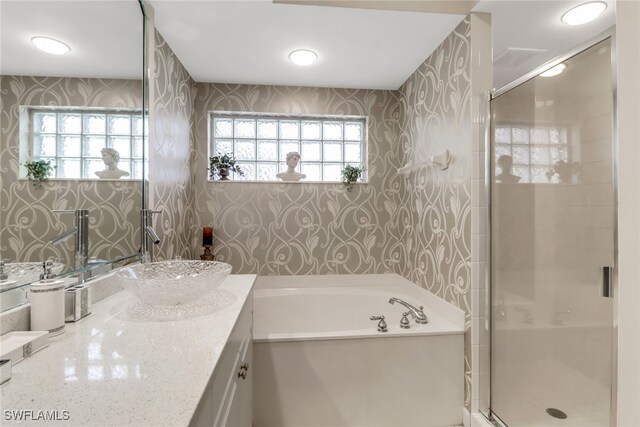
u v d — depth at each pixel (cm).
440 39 205
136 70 150
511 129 161
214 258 267
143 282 100
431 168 223
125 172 140
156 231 182
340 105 282
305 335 174
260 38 202
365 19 183
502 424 164
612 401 120
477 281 176
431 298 218
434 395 180
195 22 184
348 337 174
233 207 271
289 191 275
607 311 121
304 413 172
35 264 92
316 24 188
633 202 43
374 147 285
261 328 248
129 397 58
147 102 171
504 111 165
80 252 112
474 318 177
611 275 120
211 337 86
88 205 115
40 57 92
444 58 204
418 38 204
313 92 280
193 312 107
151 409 54
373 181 284
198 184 268
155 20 181
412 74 254
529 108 151
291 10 175
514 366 160
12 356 70
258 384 169
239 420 114
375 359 176
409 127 260
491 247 174
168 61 207
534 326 151
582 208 129
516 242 159
